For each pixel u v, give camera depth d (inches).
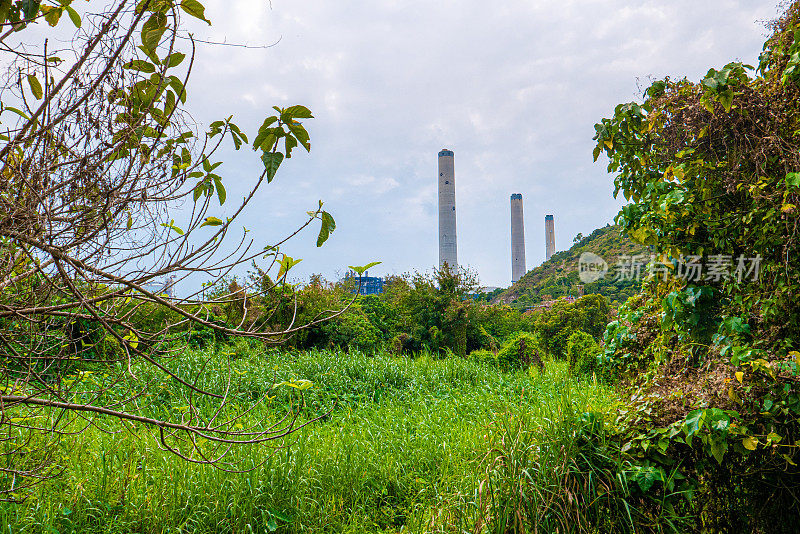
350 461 162.6
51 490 128.3
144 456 151.4
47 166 53.3
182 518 129.3
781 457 98.3
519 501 107.3
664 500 105.3
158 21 53.6
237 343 324.8
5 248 52.2
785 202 97.6
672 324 118.0
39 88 56.7
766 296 107.0
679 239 117.2
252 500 133.9
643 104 129.0
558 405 131.0
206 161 64.7
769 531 104.1
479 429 179.6
